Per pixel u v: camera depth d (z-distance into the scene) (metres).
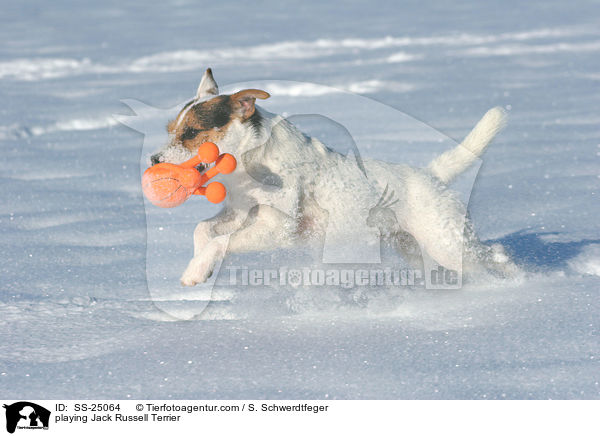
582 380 4.46
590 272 6.70
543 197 9.14
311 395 4.39
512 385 4.43
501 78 18.78
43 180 10.41
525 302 5.83
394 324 5.43
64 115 14.98
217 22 33.69
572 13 35.44
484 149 6.58
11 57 23.50
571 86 17.45
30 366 4.82
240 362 4.82
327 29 30.88
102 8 39.03
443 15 35.81
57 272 6.83
